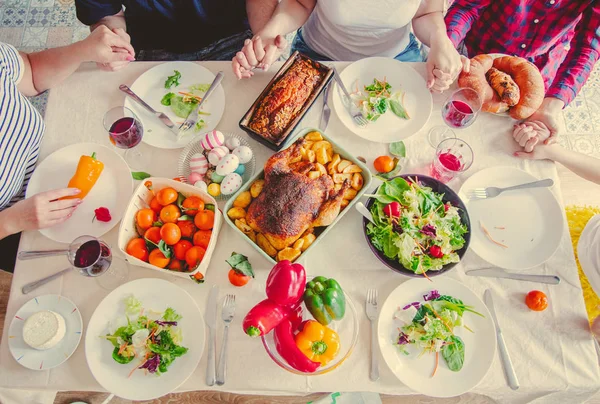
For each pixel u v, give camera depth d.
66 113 1.59
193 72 1.62
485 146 1.54
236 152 1.42
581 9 1.81
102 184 1.48
